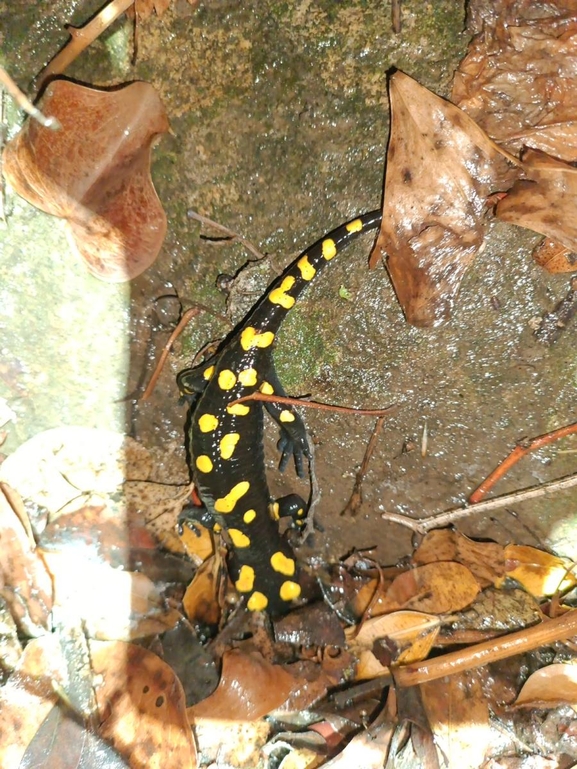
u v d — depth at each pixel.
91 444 0.54
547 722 0.51
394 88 0.46
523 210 0.46
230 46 0.47
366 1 0.47
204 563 0.54
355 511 0.56
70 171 0.46
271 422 0.55
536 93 0.46
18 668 0.50
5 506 0.52
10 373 0.52
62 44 0.47
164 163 0.49
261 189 0.50
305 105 0.48
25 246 0.50
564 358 0.52
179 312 0.52
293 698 0.51
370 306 0.52
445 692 0.52
